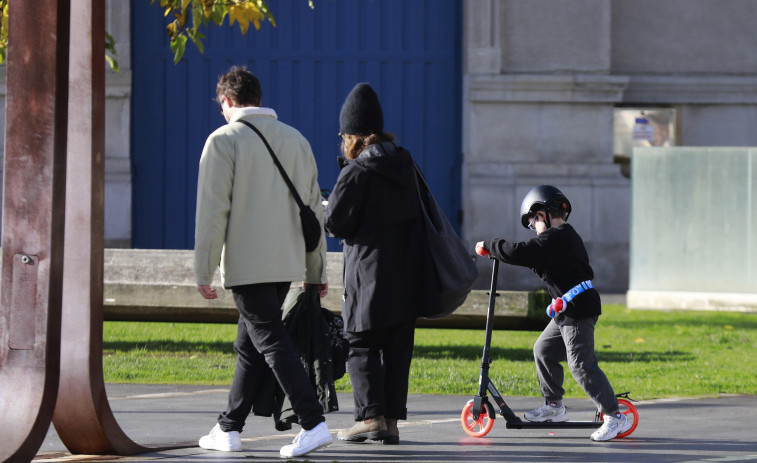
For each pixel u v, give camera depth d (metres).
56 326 17.48
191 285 37.19
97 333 18.72
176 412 25.31
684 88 73.06
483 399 21.94
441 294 20.80
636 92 72.88
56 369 17.50
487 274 68.88
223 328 46.75
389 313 20.16
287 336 19.27
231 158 19.09
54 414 18.73
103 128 18.83
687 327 47.47
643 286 57.41
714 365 35.03
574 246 21.44
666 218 56.84
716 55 73.44
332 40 71.62
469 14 69.31
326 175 71.62
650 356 37.41
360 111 21.00
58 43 17.27
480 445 20.98
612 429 21.42
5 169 17.42
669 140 73.31
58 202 17.44
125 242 68.62
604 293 68.81
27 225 17.42
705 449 20.56
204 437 20.09
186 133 71.00
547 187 22.14
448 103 71.81
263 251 19.09
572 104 69.81
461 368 33.50
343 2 71.56
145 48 70.62
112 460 18.73
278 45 71.44
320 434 18.97
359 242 20.47
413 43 71.88
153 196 70.75
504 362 35.53
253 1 27.34
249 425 23.95
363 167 20.44
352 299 20.44
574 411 25.84
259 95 20.06
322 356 19.86
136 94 70.62
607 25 69.88
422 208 20.88
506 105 69.56
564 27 69.75
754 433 22.62
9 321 17.44
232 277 19.02
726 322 50.00
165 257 37.88
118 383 30.52
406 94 71.81
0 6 28.48
